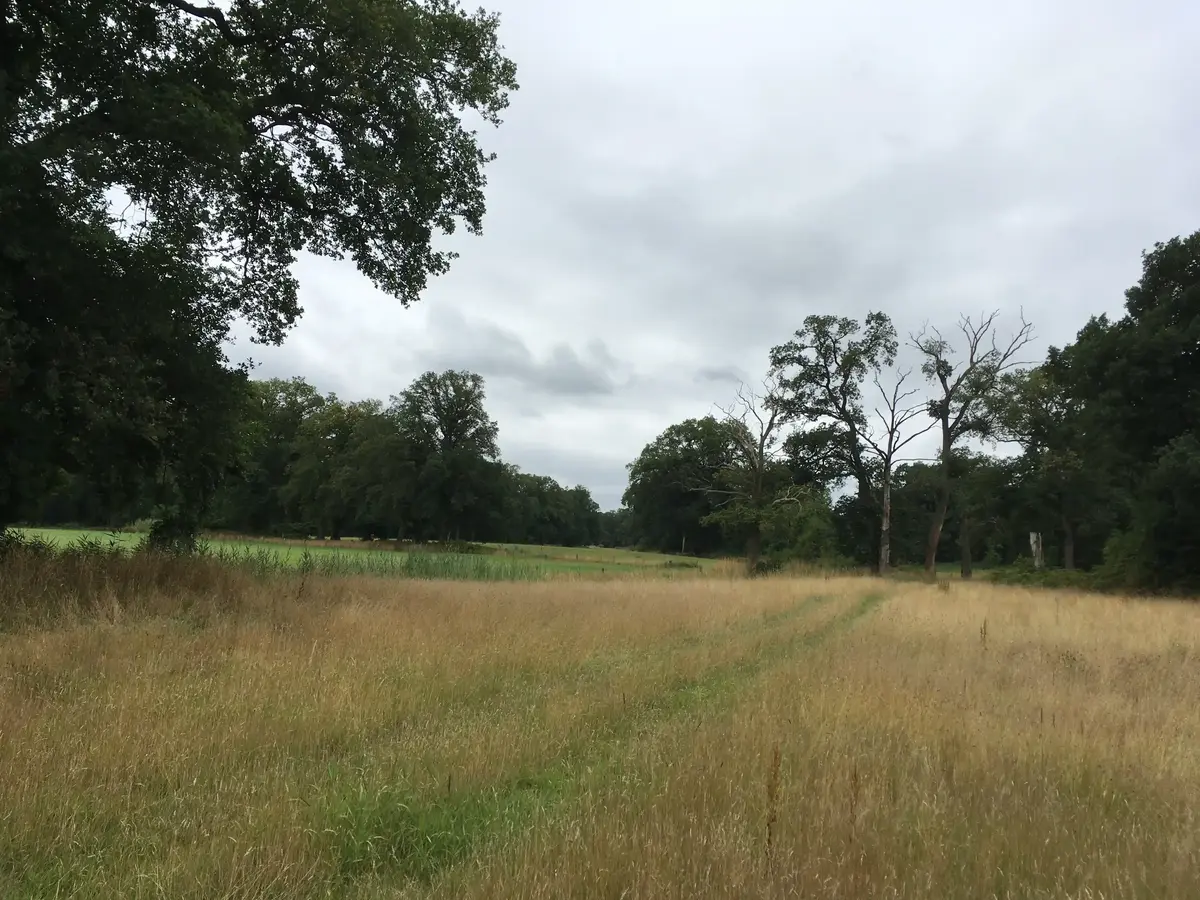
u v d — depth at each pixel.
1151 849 3.96
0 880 3.35
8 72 12.43
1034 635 13.34
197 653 7.79
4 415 11.67
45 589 10.20
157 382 13.66
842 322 48.28
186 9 13.84
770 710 6.52
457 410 83.44
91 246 12.37
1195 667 10.15
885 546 48.38
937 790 4.68
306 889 3.42
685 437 96.06
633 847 3.60
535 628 11.21
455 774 4.77
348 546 60.47
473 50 16.77
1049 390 49.34
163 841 3.76
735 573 40.41
